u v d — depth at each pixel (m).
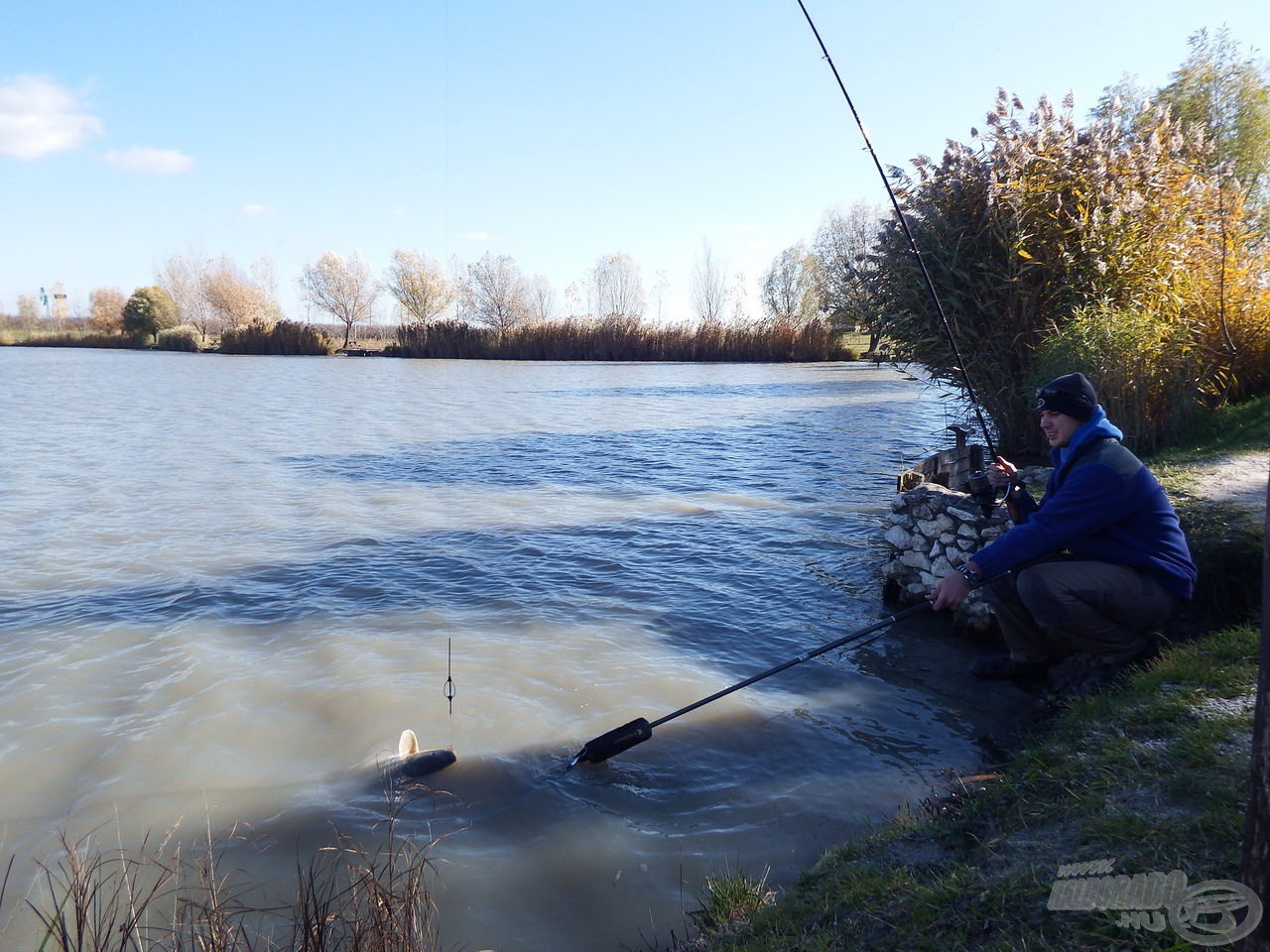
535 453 14.73
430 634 6.16
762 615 6.59
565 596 7.02
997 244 9.33
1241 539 5.10
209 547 8.48
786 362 48.19
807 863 3.47
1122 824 2.86
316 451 14.93
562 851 3.60
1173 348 7.98
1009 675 5.30
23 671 5.47
